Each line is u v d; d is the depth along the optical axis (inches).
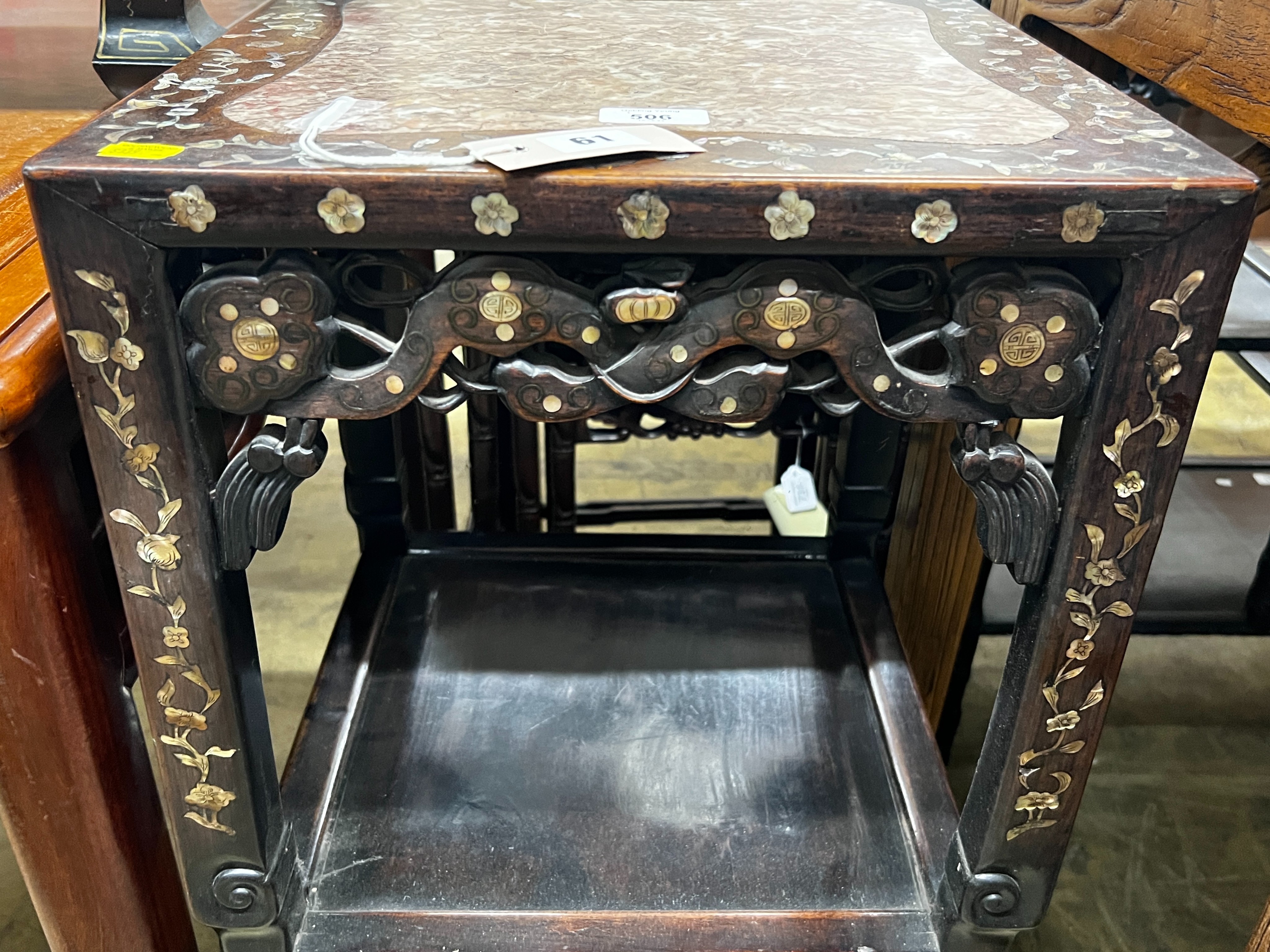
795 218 15.9
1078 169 16.2
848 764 27.4
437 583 34.1
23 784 20.8
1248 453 65.9
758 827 25.4
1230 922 37.9
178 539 18.3
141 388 16.9
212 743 20.1
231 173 15.5
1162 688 49.6
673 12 28.5
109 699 21.5
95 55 29.8
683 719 28.7
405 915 23.0
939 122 18.9
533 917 23.0
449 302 17.0
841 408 18.8
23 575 18.8
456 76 21.7
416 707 29.0
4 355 17.2
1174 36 26.2
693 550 35.7
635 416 36.8
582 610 33.1
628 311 16.7
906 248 16.2
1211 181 15.8
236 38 24.6
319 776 26.4
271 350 17.0
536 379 17.7
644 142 16.9
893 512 34.8
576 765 27.1
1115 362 17.2
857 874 24.3
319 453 18.3
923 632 41.5
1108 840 41.2
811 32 26.3
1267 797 43.5
